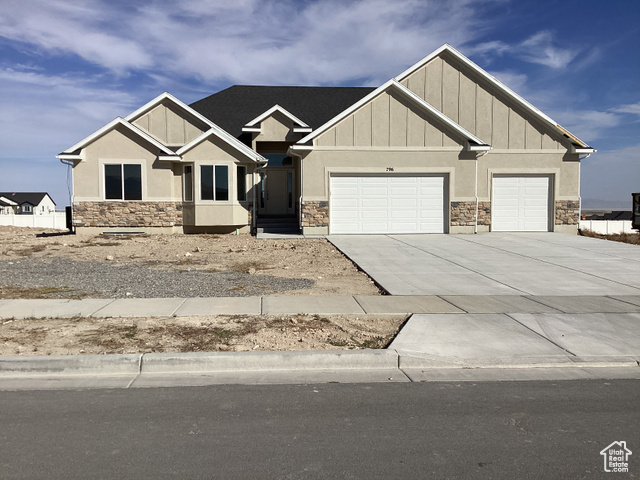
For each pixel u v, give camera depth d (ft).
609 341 23.25
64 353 20.51
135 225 68.59
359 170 65.05
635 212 90.99
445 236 63.62
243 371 19.93
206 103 85.92
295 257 48.49
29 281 36.01
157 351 20.92
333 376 19.48
